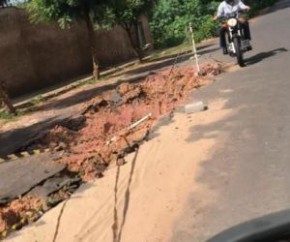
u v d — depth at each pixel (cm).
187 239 496
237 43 1255
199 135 795
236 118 839
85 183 728
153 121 970
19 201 711
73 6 1827
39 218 641
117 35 2673
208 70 1291
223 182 601
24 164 900
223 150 704
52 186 743
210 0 3294
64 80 2288
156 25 3183
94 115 1225
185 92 1141
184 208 561
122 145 860
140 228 544
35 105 1656
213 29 2623
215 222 513
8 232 618
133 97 1224
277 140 695
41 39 2178
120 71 2130
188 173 654
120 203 620
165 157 734
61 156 887
